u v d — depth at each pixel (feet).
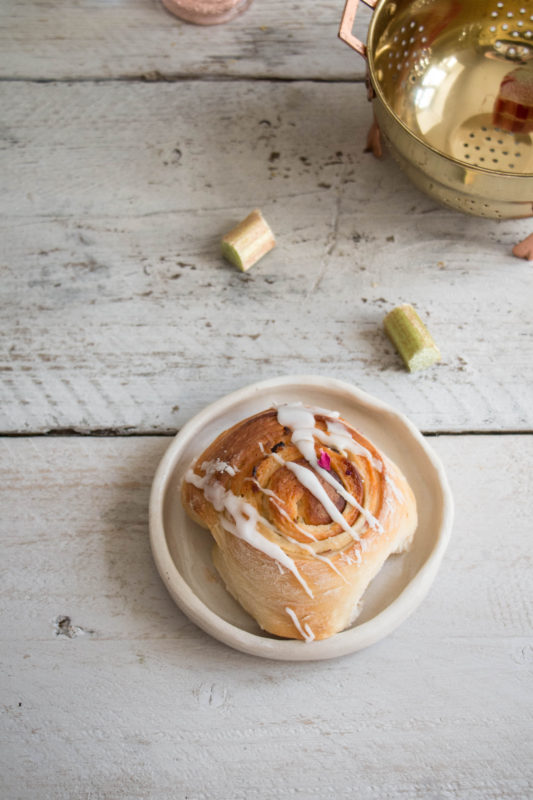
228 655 1.86
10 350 2.07
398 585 1.84
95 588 1.90
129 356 2.07
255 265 2.13
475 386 2.05
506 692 1.85
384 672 1.85
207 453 1.87
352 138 2.22
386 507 1.78
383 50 2.07
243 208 2.17
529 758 1.82
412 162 1.99
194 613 1.78
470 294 2.11
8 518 1.95
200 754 1.81
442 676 1.85
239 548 1.76
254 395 1.94
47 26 2.30
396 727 1.82
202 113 2.24
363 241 2.15
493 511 1.96
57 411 2.03
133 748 1.81
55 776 1.80
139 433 2.01
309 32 2.31
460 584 1.91
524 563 1.93
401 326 2.02
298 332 2.09
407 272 2.13
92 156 2.21
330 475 1.79
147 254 2.14
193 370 2.06
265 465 1.80
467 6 2.14
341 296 2.11
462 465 1.99
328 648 1.76
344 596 1.75
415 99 2.20
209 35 2.30
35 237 2.15
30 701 1.83
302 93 2.26
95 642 1.86
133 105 2.25
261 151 2.21
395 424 1.93
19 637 1.87
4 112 2.24
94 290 2.11
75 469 1.98
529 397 2.04
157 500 1.85
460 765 1.81
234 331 2.09
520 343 2.08
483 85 2.21
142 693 1.84
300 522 1.78
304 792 1.79
